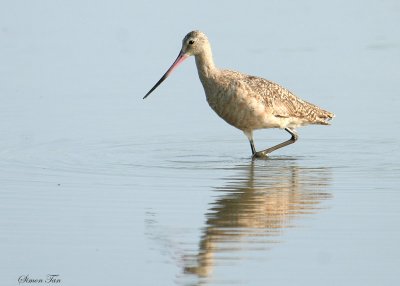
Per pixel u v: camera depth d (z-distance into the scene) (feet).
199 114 64.13
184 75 72.33
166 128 60.75
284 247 38.93
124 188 47.62
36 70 72.49
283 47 77.41
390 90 67.72
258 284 35.19
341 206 44.42
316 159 54.34
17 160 53.06
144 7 88.99
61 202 45.11
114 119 62.23
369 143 57.47
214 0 91.66
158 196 46.21
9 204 44.78
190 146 57.31
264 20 85.05
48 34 81.71
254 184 48.49
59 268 37.17
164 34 80.64
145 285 35.53
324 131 60.64
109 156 54.49
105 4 90.27
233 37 79.71
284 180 49.29
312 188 47.62
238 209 44.04
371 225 41.52
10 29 82.79
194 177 49.98
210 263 37.35
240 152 56.54
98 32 81.87
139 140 57.98
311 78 70.08
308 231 40.91
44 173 50.44
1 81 69.67
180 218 42.80
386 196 45.91
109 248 39.14
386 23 84.17
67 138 57.88
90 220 42.50
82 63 74.38
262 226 41.68
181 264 37.32
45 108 63.93
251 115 53.47
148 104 65.87
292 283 35.19
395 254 37.99
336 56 75.66
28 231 41.14
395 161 53.11
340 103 65.00
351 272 36.19
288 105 54.80
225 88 53.11
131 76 71.46
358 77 70.59
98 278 36.24
